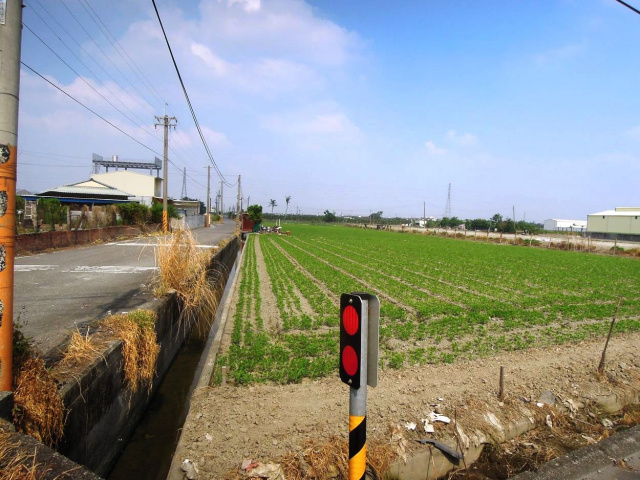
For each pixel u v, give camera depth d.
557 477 4.47
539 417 5.94
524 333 10.57
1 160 3.88
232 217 150.00
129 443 6.39
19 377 4.11
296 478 4.30
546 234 76.00
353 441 2.80
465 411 5.75
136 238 30.11
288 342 9.45
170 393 8.18
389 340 9.76
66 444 4.47
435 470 4.88
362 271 21.66
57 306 9.00
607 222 62.34
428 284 18.08
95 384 5.26
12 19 3.96
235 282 17.91
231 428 5.28
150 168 66.19
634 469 4.64
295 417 5.58
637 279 21.36
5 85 3.90
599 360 8.17
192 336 12.05
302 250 34.34
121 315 7.33
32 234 18.95
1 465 2.92
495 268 24.89
